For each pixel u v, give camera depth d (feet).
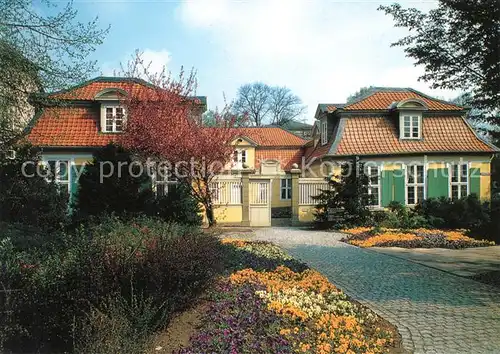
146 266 19.04
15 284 17.95
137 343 15.89
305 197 78.13
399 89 91.86
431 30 32.50
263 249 43.45
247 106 211.20
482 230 56.59
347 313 21.88
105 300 17.10
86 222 40.52
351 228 66.74
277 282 27.35
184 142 60.70
